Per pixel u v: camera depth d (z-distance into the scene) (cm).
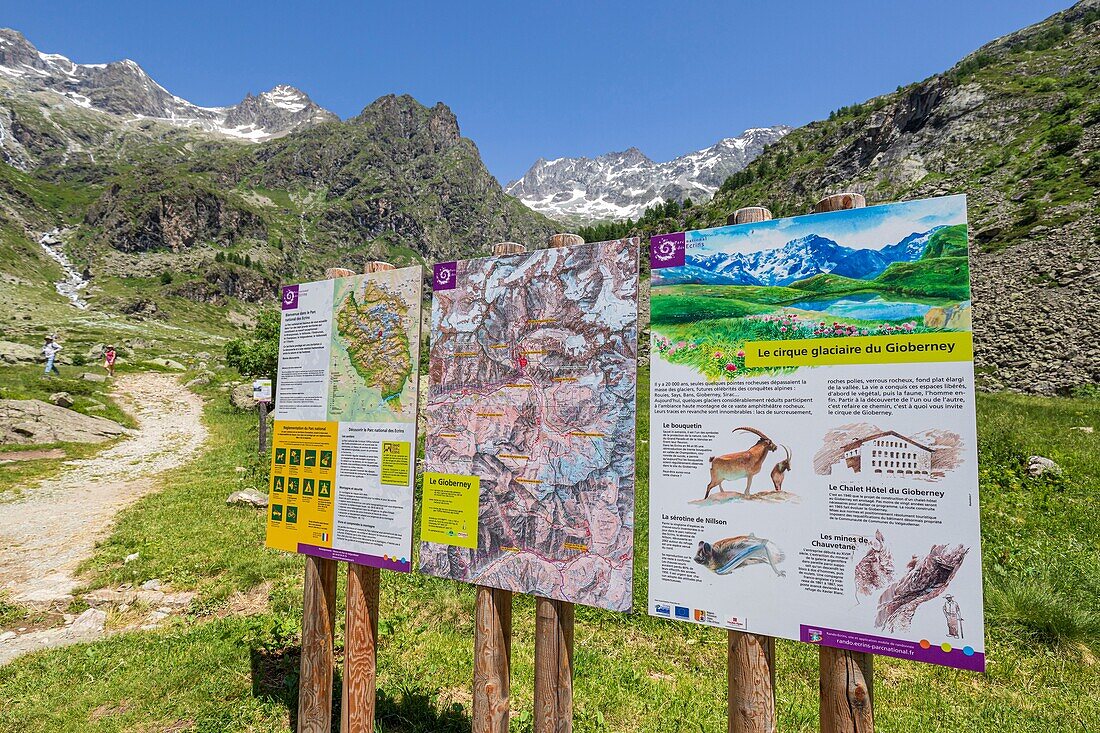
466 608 643
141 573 781
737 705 291
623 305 328
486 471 366
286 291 483
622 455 322
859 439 271
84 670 523
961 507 248
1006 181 5409
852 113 12562
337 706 479
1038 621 559
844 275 280
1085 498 938
